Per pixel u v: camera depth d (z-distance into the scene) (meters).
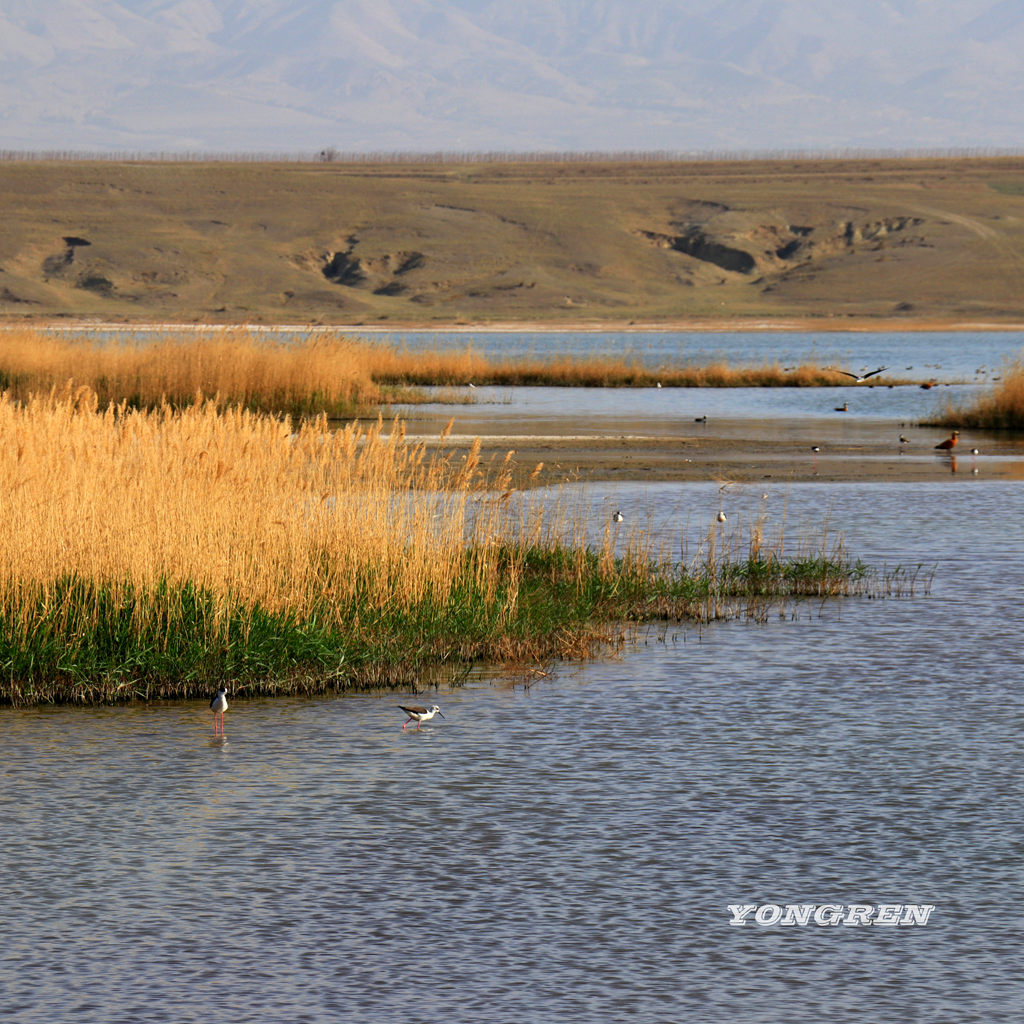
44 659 46.62
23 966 27.28
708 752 40.69
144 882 31.19
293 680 47.66
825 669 50.50
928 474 107.44
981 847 33.31
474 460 58.66
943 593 64.12
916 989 26.45
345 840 33.69
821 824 34.81
